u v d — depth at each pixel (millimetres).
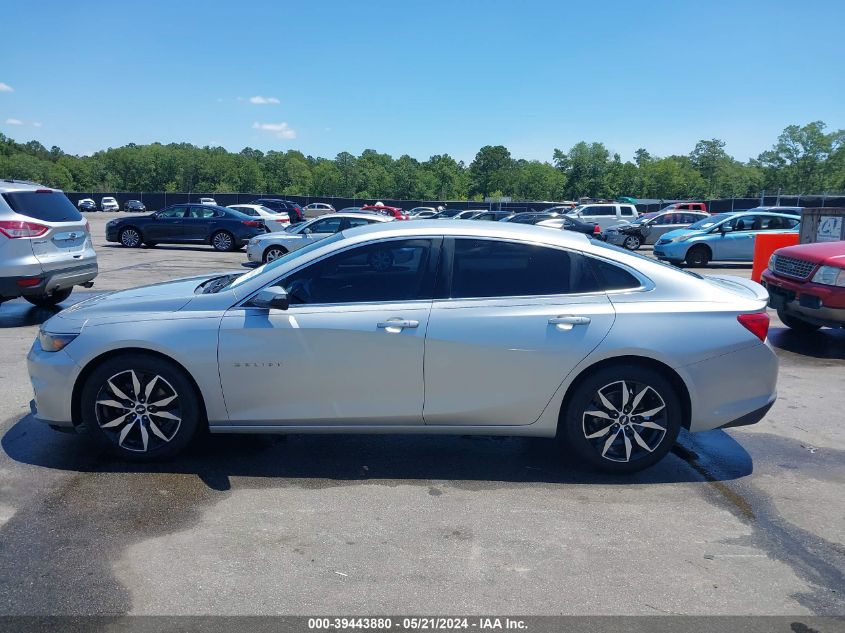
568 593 3059
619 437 4281
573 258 4328
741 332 4215
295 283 4285
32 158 117875
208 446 4730
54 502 3844
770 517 3838
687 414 4301
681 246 19109
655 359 4160
